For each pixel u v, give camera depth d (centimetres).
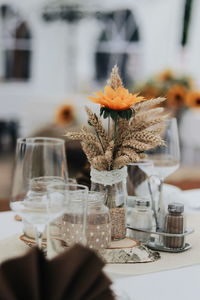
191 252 151
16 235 161
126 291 121
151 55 836
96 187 153
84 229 131
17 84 839
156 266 138
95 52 853
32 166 138
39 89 854
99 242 140
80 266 98
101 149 152
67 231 131
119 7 820
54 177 143
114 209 152
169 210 152
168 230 152
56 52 848
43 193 136
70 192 132
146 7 826
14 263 98
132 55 846
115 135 150
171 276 132
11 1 816
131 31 841
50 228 125
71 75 858
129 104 142
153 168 174
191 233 155
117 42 848
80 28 844
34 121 695
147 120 155
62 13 759
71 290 99
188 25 692
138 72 847
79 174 180
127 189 173
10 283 97
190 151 634
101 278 101
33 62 847
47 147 142
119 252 142
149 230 156
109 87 146
